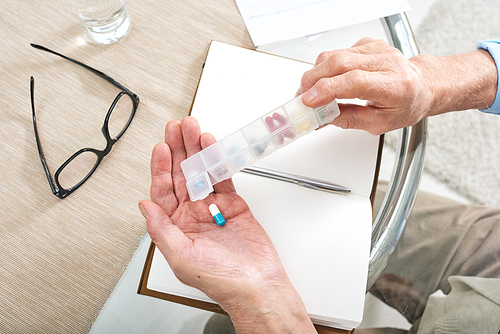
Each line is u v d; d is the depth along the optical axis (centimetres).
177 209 69
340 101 73
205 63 73
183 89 75
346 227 69
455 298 92
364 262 69
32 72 74
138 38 76
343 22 78
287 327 65
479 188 99
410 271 93
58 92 74
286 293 65
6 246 68
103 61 75
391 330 91
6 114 73
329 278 68
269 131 65
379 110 68
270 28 78
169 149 67
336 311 68
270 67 74
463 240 95
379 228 74
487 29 103
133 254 70
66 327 67
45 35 76
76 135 73
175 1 78
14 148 72
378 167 72
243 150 65
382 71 65
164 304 72
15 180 70
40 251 69
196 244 65
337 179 71
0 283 67
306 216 69
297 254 68
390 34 79
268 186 70
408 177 75
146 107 74
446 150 101
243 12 78
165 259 67
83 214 70
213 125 71
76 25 76
